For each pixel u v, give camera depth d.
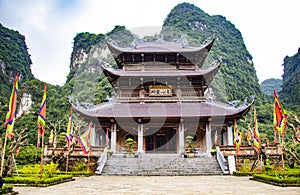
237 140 35.94
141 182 23.19
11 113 16.19
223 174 32.06
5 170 23.00
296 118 27.31
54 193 16.23
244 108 41.97
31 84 116.69
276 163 34.50
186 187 19.31
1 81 127.81
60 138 65.31
